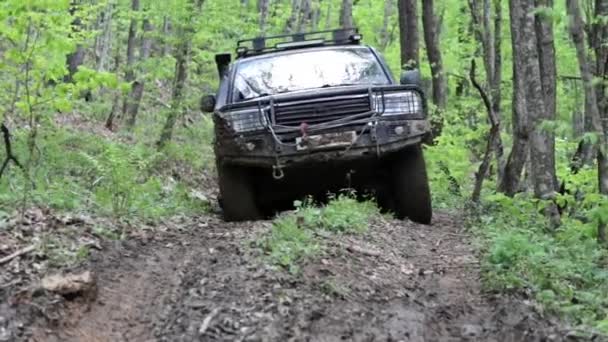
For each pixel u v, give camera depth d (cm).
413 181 879
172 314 529
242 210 877
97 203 806
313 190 907
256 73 947
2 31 817
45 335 482
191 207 988
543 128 706
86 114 1906
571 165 994
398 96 843
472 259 712
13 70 849
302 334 499
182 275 601
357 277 609
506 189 1204
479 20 1761
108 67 2452
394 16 2852
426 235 823
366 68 938
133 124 1944
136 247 675
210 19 1673
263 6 2195
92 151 1303
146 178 1134
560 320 543
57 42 833
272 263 605
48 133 1247
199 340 486
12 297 505
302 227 718
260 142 829
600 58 906
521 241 696
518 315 542
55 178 944
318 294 560
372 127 829
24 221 671
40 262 582
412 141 841
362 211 833
